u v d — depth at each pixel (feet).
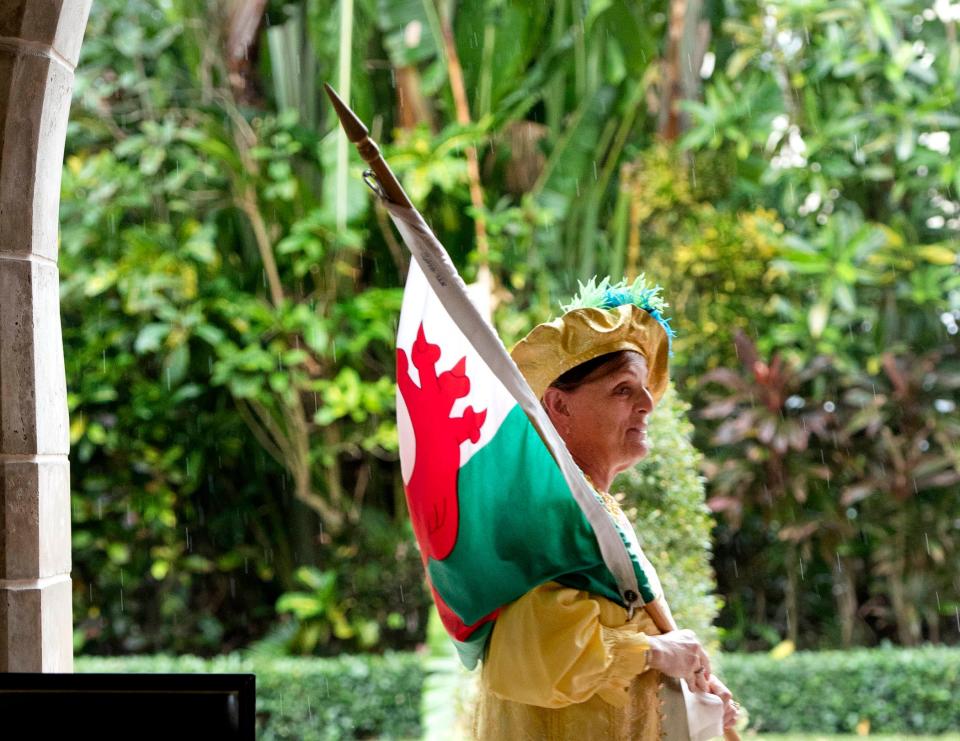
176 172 40.52
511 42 39.09
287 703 37.11
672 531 17.07
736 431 39.06
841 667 36.70
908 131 39.70
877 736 36.04
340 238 38.45
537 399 10.35
